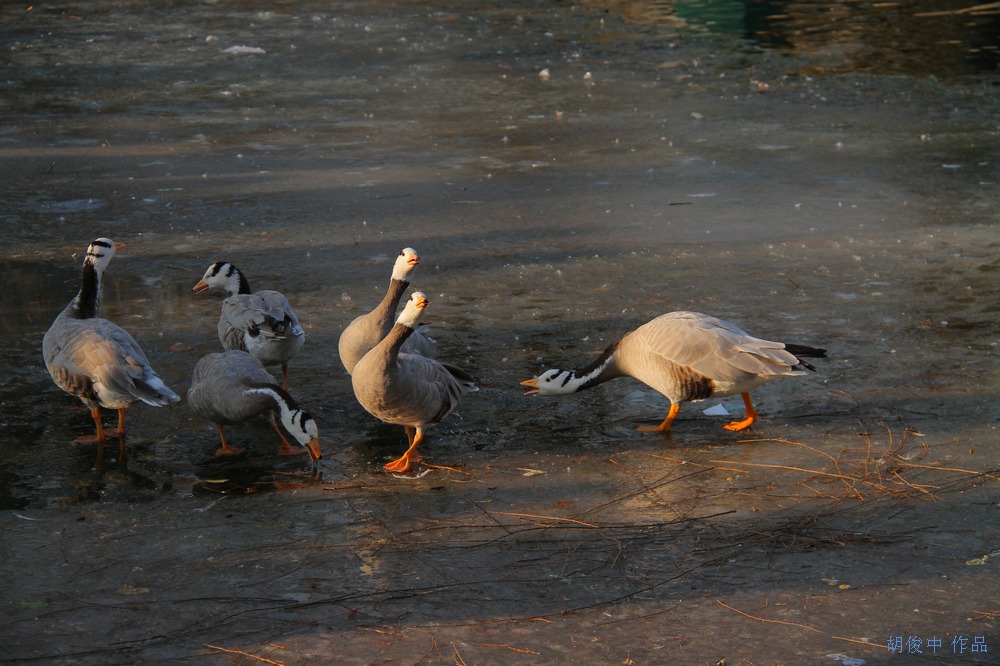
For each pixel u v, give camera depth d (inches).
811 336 376.2
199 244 479.8
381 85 801.6
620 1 1147.3
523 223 512.4
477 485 281.0
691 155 624.7
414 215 524.4
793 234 492.1
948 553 243.8
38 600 227.0
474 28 1016.2
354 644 211.9
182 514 265.0
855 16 1049.5
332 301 416.5
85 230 496.1
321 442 307.9
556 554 245.8
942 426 308.7
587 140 657.6
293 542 251.4
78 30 1010.7
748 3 1122.7
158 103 750.5
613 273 446.3
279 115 719.1
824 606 224.2
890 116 705.0
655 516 263.0
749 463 291.1
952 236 483.8
